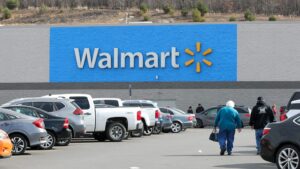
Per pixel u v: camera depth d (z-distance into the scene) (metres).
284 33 58.28
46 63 59.84
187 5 117.06
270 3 117.00
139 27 59.19
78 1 122.00
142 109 36.22
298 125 17.53
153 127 38.50
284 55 58.28
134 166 19.55
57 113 28.50
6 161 21.14
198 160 21.56
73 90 59.69
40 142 23.64
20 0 124.94
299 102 23.41
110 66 59.38
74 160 21.50
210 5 115.75
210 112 51.69
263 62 58.44
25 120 23.58
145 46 59.12
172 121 42.19
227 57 58.53
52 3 122.94
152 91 59.19
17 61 60.12
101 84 59.44
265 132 18.00
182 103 58.94
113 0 121.06
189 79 58.78
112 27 59.34
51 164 20.19
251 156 23.19
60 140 27.59
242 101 58.50
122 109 31.69
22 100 28.73
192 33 58.66
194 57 58.69
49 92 59.81
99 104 34.75
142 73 59.16
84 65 59.62
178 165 19.89
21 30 60.16
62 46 59.75
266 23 58.34
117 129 31.53
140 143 30.28
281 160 17.58
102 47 59.44
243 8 116.19
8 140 19.64
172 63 58.84
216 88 58.72
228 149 23.70
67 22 113.88
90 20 114.00
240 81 58.47
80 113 28.83
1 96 60.16
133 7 120.44
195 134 39.62
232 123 23.62
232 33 58.38
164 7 115.06
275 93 58.41
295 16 114.12
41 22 115.38
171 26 58.81
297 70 58.12
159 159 21.84
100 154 23.89
